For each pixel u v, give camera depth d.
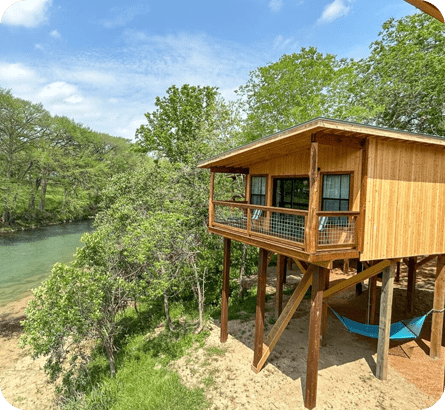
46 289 9.52
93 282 10.34
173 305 16.22
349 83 22.02
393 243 8.32
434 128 20.69
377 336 9.42
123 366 11.17
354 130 6.85
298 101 21.86
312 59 22.62
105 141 54.31
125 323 14.97
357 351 10.40
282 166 10.63
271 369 9.54
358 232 7.68
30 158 40.41
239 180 17.64
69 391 10.15
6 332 15.12
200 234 14.88
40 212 43.62
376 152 7.77
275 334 9.28
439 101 19.06
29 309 9.65
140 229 11.77
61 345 10.30
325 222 8.08
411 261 12.70
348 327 10.05
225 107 24.02
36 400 10.33
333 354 10.21
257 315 9.46
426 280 16.44
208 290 16.98
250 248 17.53
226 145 20.62
